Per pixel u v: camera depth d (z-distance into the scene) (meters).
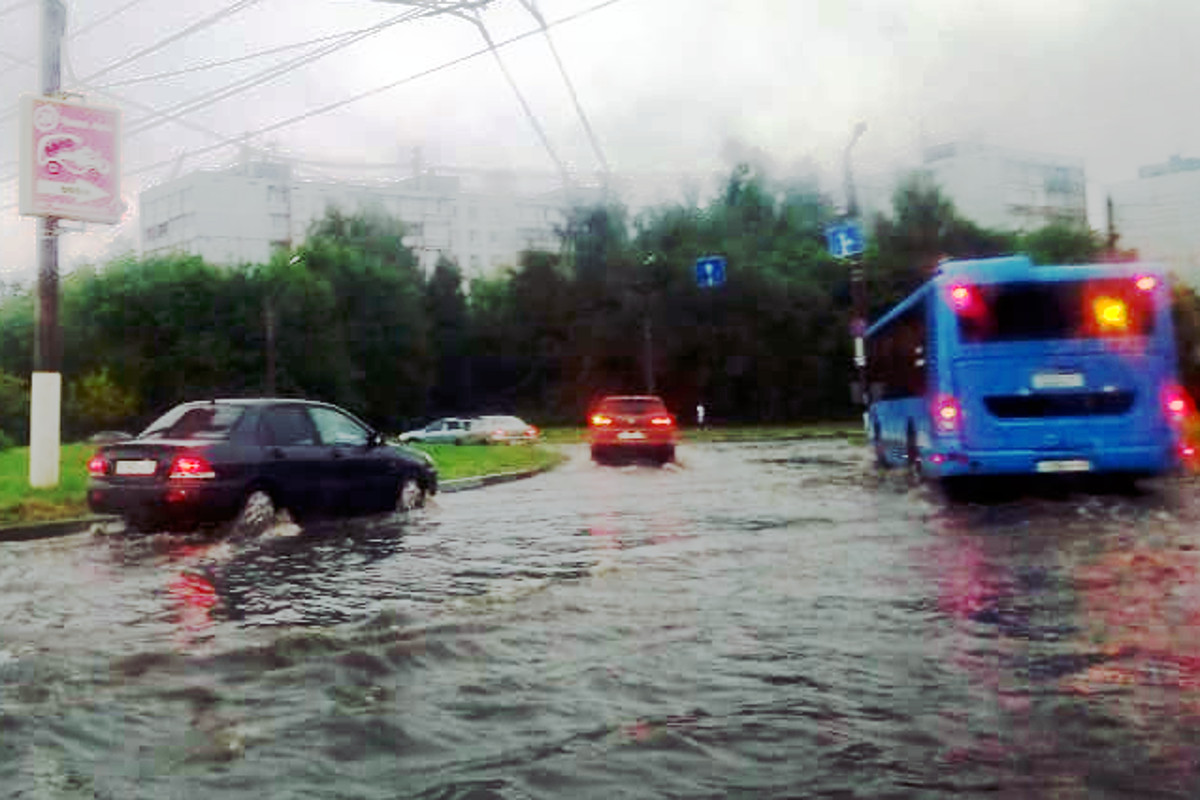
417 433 42.41
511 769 3.40
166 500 9.95
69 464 18.75
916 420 14.50
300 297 54.41
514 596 6.44
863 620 5.60
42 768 3.44
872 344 20.59
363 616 6.11
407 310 59.97
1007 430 12.27
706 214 61.88
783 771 3.36
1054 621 5.46
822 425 55.19
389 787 3.26
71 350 51.44
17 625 5.91
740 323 56.38
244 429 10.70
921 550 8.19
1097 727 3.74
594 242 61.62
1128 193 68.31
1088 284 12.38
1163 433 12.16
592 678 4.50
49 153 14.05
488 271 100.00
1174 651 4.79
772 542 8.85
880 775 3.31
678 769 3.38
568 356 61.81
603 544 9.23
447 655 4.92
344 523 11.39
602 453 24.95
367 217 71.19
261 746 3.64
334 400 56.09
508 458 23.98
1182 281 32.06
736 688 4.31
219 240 87.94
